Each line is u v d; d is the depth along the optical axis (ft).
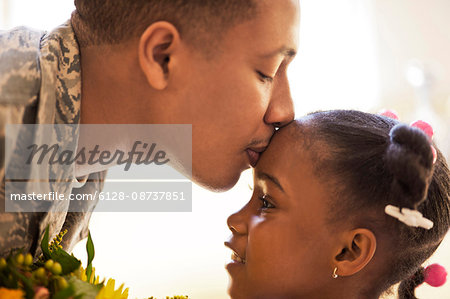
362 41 24.48
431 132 3.78
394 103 24.12
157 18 3.25
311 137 3.64
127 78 3.35
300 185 3.58
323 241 3.57
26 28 3.43
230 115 3.39
